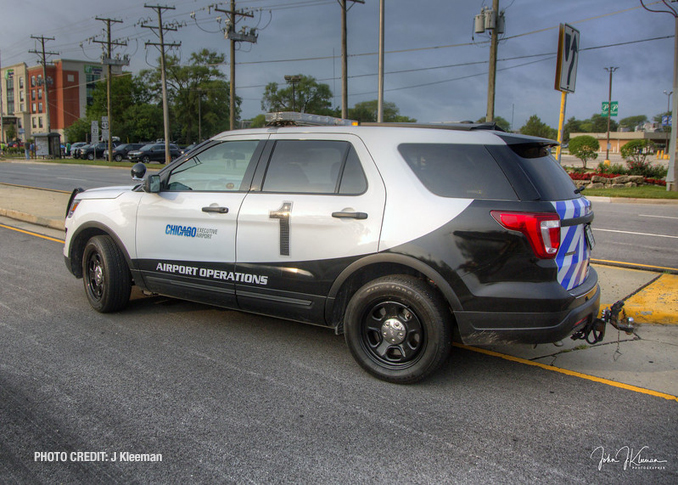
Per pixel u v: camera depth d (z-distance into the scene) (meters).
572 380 3.84
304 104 96.88
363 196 3.78
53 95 94.12
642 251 8.43
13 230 9.91
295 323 5.03
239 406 3.38
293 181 4.11
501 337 3.47
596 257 7.93
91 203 5.20
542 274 3.37
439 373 3.95
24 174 27.88
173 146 45.62
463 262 3.45
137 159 43.66
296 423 3.19
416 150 3.73
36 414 3.25
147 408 3.34
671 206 16.12
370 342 3.85
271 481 2.63
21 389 3.58
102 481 2.62
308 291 4.00
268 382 3.75
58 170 32.84
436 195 3.58
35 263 7.31
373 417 3.27
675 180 19.58
